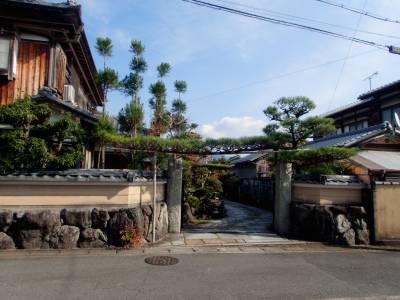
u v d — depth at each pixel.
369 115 19.25
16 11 10.40
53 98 9.27
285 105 10.66
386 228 9.45
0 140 7.47
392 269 6.79
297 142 10.59
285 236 10.21
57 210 7.89
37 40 11.09
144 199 9.11
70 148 8.23
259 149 10.20
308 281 5.86
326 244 9.22
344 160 11.42
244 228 11.57
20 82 10.76
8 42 10.55
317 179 10.01
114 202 8.28
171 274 6.05
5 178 7.36
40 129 7.86
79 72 14.98
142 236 8.38
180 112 13.94
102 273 5.98
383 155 11.84
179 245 8.59
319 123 10.02
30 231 7.53
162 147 9.41
